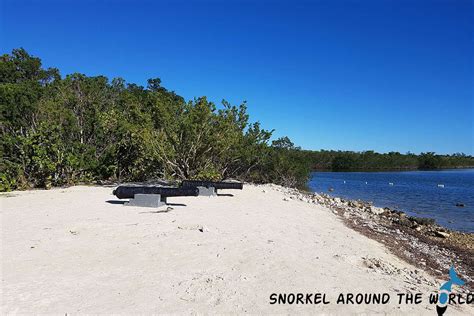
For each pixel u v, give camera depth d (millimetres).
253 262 6293
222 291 5020
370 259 7539
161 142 18812
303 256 6957
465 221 18000
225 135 19719
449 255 9914
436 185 42781
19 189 15945
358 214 15383
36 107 18188
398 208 22359
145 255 6402
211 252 6719
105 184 18922
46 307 4305
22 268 5547
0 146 16062
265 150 25453
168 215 10008
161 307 4461
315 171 95312
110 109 21750
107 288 4941
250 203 13688
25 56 36094
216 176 20156
